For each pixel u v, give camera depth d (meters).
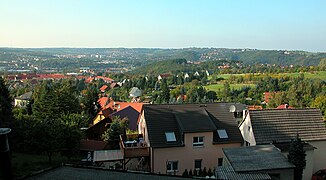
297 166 20.84
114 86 161.62
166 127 27.92
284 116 29.36
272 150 23.22
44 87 66.38
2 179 9.12
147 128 27.42
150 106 29.94
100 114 62.62
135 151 26.55
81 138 33.44
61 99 53.22
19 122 31.64
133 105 65.81
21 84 152.00
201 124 27.72
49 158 28.55
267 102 97.75
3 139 9.09
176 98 114.62
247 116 29.22
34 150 28.81
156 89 149.50
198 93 114.31
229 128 29.38
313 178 25.16
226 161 22.88
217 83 147.75
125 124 45.03
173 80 169.25
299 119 29.44
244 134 29.72
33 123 30.58
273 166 20.42
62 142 28.55
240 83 140.62
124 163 26.38
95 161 25.73
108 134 37.25
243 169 19.89
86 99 74.50
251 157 21.88
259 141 27.09
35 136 28.23
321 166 28.14
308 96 87.19
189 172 27.05
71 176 10.53
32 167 26.27
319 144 28.14
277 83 120.00
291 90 92.50
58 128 29.19
